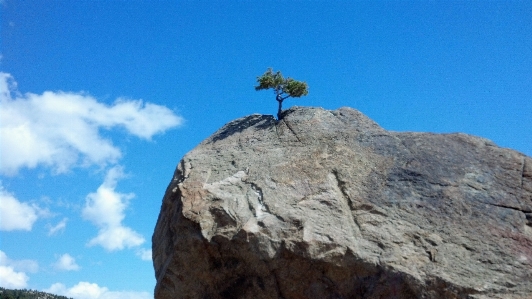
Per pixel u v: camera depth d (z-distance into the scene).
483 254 12.51
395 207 13.77
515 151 14.99
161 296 14.56
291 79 18.75
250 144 17.02
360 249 12.85
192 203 14.67
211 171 15.95
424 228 13.21
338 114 17.67
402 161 14.97
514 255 12.44
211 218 14.20
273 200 14.24
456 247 12.72
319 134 16.59
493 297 11.70
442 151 15.16
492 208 13.48
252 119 18.83
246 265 13.53
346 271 12.78
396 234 13.11
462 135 15.82
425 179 14.31
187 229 14.25
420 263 12.50
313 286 13.04
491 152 15.05
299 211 13.81
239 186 15.05
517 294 11.73
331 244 12.93
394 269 12.38
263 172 15.34
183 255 14.20
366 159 15.27
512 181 14.07
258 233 13.35
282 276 13.23
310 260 12.90
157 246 16.22
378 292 12.43
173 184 16.30
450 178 14.28
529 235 12.88
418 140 15.70
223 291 13.95
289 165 15.45
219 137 18.28
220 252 13.75
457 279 12.02
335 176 14.88
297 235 13.17
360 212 13.77
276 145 16.58
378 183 14.48
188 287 14.27
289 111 18.33
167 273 14.45
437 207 13.63
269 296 13.38
